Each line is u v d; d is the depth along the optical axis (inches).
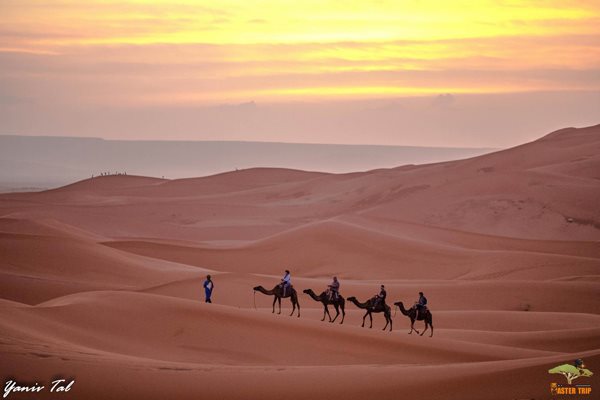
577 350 2022.6
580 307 2989.7
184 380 1275.8
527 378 1230.3
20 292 2864.2
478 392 1197.7
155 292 2923.2
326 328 1879.9
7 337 1460.4
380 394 1224.8
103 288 3024.1
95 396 1177.4
